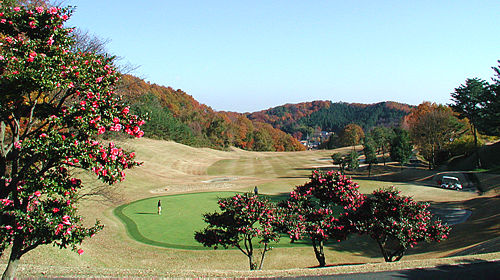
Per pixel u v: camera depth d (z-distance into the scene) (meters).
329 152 105.69
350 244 20.27
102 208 27.94
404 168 60.38
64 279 9.77
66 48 8.96
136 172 48.50
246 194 15.12
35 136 8.78
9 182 8.80
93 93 8.52
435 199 33.75
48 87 7.70
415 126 64.75
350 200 15.76
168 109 112.38
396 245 19.67
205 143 111.12
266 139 142.50
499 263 11.82
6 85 7.77
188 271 11.28
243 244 19.80
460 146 59.22
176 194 37.09
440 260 12.48
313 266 16.53
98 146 8.43
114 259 16.75
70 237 8.56
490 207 26.55
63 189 8.57
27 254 14.69
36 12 8.74
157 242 19.86
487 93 44.38
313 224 15.10
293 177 53.72
